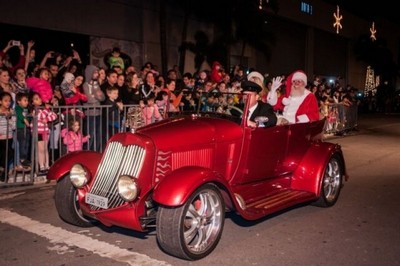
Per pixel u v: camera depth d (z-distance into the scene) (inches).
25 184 284.0
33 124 285.9
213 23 722.8
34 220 221.5
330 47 1256.8
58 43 490.9
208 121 208.1
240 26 778.2
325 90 669.9
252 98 224.4
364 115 1095.0
